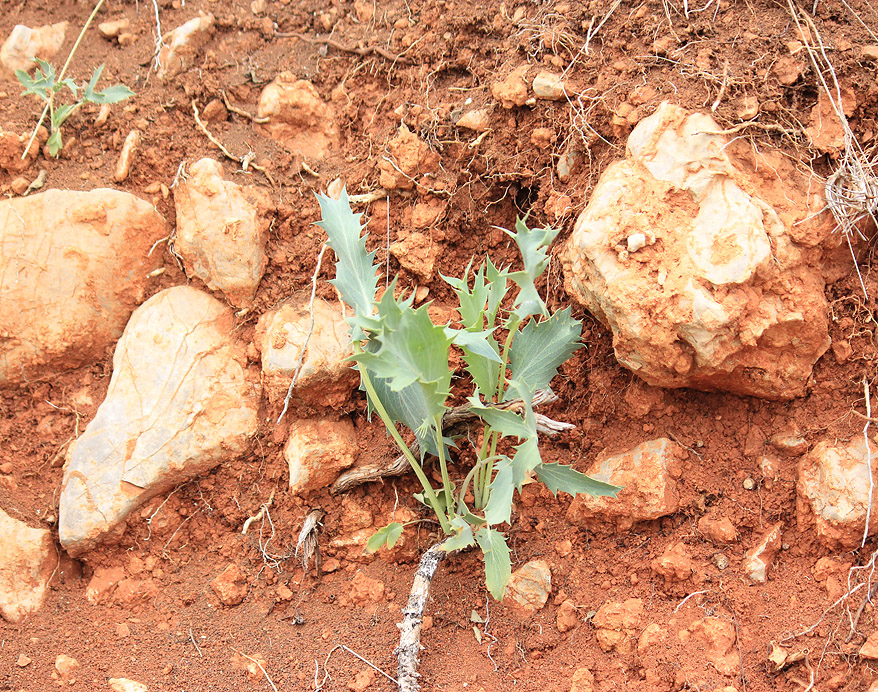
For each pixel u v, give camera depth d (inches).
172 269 61.1
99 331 60.6
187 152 61.7
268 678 56.5
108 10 65.0
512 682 56.2
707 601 56.7
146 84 62.8
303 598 58.5
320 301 60.4
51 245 60.1
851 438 57.1
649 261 56.2
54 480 59.9
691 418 58.5
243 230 60.2
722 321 55.6
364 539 58.9
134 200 60.8
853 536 56.3
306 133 62.6
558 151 59.9
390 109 62.1
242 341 60.5
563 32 60.1
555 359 57.0
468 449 59.9
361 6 63.9
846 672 54.8
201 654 57.1
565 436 59.4
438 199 60.8
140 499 58.8
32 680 56.6
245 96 62.7
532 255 55.4
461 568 58.6
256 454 59.5
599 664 56.4
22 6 65.2
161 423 58.9
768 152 57.4
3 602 58.0
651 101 58.2
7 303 59.9
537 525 59.0
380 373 54.2
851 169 56.8
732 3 59.4
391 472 59.0
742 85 57.9
